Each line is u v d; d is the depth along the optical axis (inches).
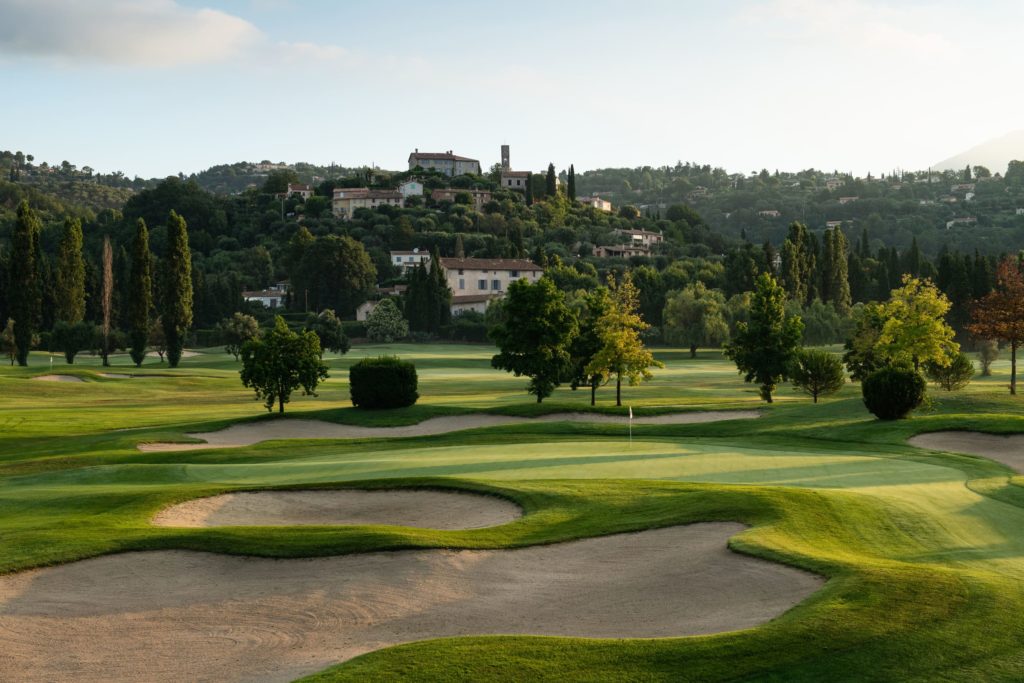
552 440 1643.7
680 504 920.3
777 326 2662.4
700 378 3804.1
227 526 878.4
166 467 1301.7
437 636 593.9
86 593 683.4
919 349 2502.5
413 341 6176.2
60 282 4899.1
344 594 678.5
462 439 1678.2
